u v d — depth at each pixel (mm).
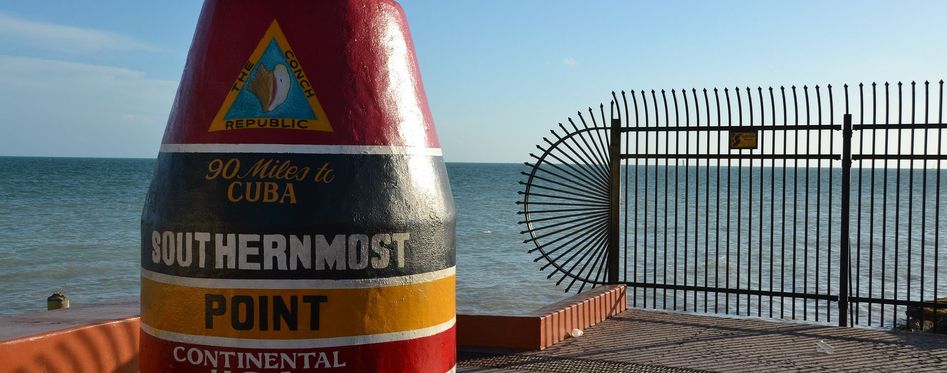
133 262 22781
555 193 35875
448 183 3379
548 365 6520
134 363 5910
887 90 7410
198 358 2881
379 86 3055
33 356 4992
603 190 8727
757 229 32906
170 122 3121
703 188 69750
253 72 2939
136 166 141125
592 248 8812
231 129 2912
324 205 2865
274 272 2834
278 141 2877
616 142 8555
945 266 20484
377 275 2930
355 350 2889
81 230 32406
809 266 20156
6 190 61406
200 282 2881
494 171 150125
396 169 3031
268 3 2984
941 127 7270
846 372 6254
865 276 18297
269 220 2836
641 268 19047
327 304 2854
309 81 2932
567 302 7938
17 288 18672
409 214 3029
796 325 8000
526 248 25938
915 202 57500
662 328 7895
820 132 7797
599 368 6402
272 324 2826
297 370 2832
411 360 3020
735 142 8047
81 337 5395
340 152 2916
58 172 102312
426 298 3084
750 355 6797
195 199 2914
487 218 41281
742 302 13734
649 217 35500
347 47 3008
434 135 3316
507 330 7125
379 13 3158
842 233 7910
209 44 3043
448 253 3236
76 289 18578
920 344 7207
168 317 2951
